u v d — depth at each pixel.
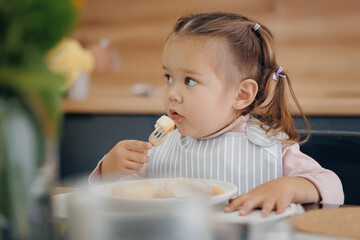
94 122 2.19
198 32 1.02
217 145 1.08
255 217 0.58
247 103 1.07
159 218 0.32
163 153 1.18
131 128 2.13
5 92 0.32
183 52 1.00
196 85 1.00
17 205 0.32
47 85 0.33
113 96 2.78
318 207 0.65
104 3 2.81
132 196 0.47
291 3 2.39
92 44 2.86
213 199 0.59
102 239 0.32
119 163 1.01
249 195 0.66
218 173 1.06
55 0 0.34
